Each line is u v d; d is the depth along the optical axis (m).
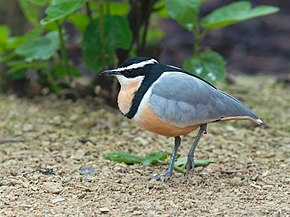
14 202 8.87
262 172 10.15
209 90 9.41
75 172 10.11
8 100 14.68
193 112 9.23
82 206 8.73
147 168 10.27
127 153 10.65
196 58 12.92
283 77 16.50
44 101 14.52
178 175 9.93
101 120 13.05
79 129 12.64
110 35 12.66
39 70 14.70
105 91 13.86
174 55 18.34
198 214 8.46
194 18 12.33
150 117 9.19
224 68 12.82
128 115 9.42
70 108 13.91
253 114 9.52
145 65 9.39
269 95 15.16
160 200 8.97
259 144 11.77
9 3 15.53
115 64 13.16
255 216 8.40
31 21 13.86
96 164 10.49
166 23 20.44
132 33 13.55
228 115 9.39
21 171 10.12
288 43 19.12
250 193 9.25
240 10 12.98
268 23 20.23
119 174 9.95
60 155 11.02
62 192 9.25
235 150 11.36
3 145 11.64
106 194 9.18
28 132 12.45
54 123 12.97
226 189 9.41
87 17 13.25
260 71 17.56
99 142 11.81
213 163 10.58
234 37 19.55
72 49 18.00
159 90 9.20
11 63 13.89
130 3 13.53
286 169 10.32
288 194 9.21
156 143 11.73
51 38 13.41
